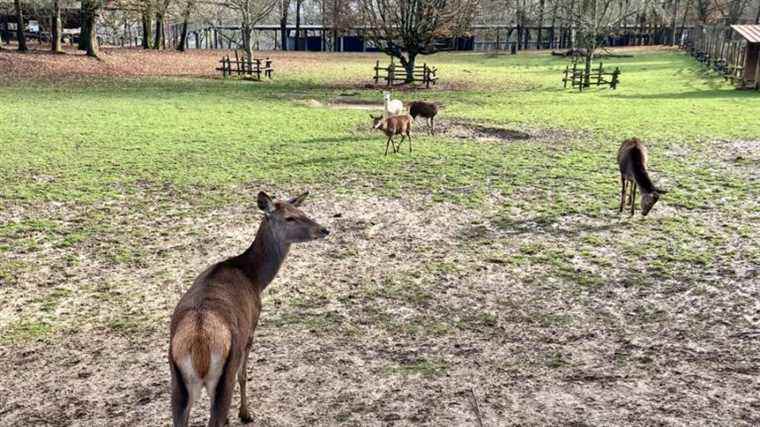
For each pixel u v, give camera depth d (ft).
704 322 25.93
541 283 30.09
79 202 42.16
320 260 33.06
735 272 30.76
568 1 195.83
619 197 43.83
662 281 30.07
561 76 141.90
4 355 23.25
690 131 67.72
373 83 125.18
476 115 81.92
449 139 65.26
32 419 19.31
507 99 99.71
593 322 26.08
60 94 97.55
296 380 21.57
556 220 39.14
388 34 121.08
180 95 99.71
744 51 110.22
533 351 23.66
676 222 38.45
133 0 148.97
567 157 56.24
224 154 56.90
